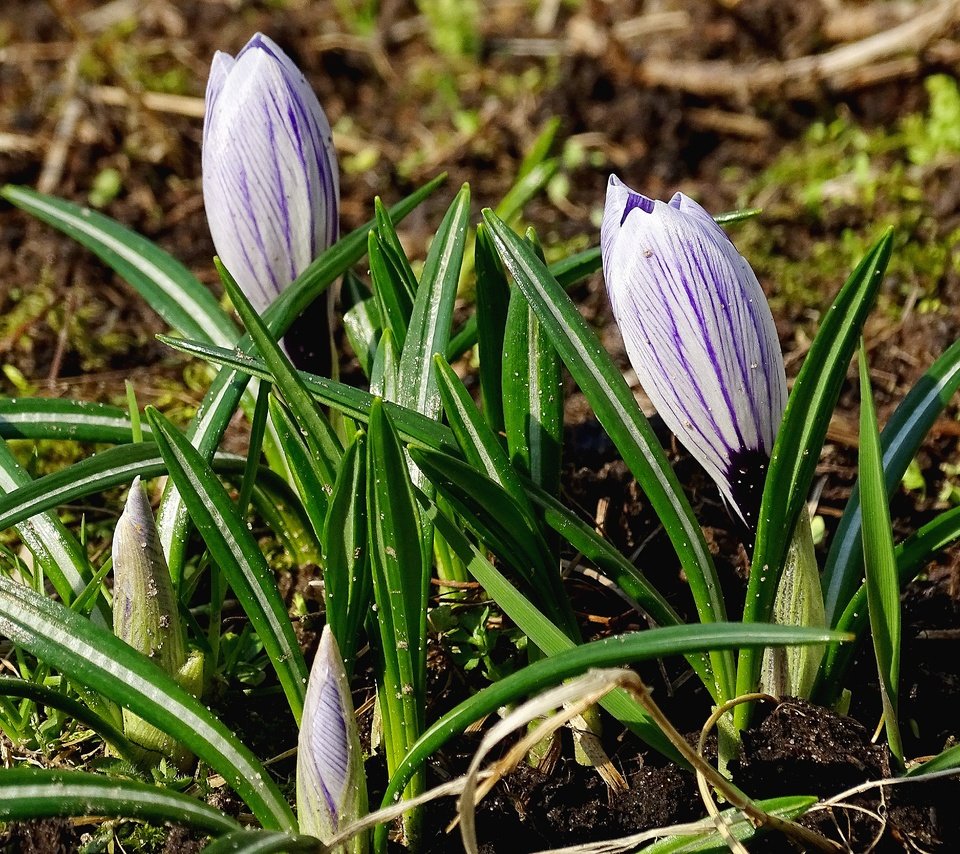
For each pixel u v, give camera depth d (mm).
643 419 412
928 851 421
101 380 556
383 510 400
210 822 408
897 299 562
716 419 403
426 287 442
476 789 406
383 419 394
